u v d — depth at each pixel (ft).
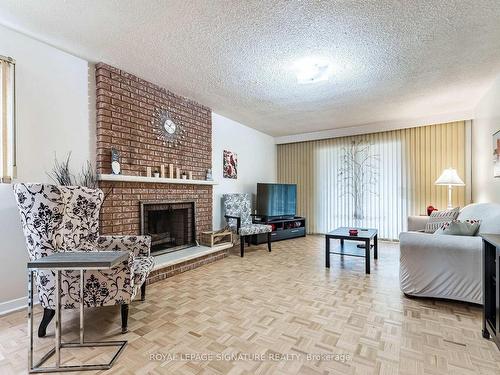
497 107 10.28
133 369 4.83
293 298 7.95
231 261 12.30
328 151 18.89
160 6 6.20
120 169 9.39
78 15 6.55
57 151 8.10
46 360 5.11
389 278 9.75
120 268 5.96
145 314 6.97
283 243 16.46
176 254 10.91
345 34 7.27
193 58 8.63
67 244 6.40
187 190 12.23
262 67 9.23
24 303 7.43
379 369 4.75
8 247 7.14
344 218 18.13
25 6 6.21
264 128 18.33
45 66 7.86
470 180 14.19
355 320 6.57
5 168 6.99
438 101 12.77
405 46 7.88
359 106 13.46
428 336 5.83
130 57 8.62
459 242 7.32
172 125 11.55
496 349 5.33
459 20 6.66
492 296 5.68
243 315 6.87
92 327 6.33
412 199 15.79
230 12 6.39
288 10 6.30
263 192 17.30
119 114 9.44
